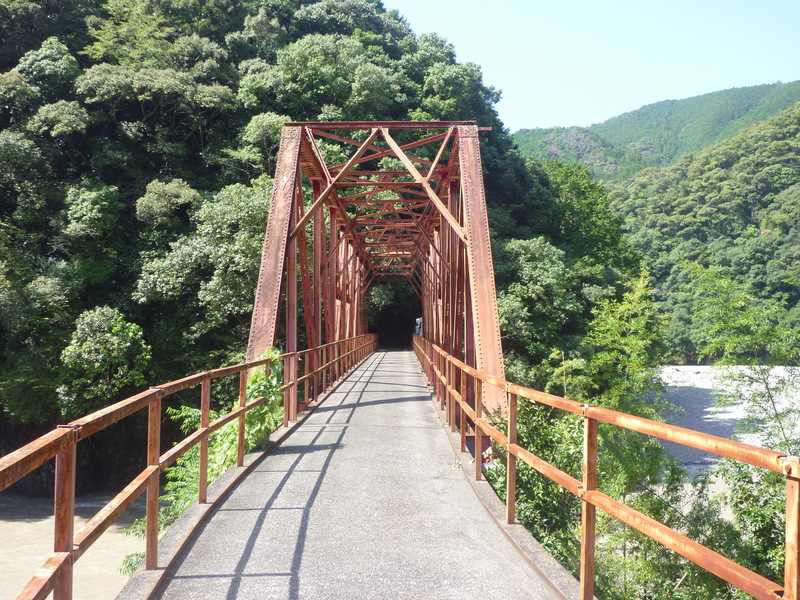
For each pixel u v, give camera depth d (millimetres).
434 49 49500
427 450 8109
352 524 4957
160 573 3699
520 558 4191
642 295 22969
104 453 24672
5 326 22156
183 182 29875
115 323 21547
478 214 10953
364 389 16438
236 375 24062
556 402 3549
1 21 32094
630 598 9555
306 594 3555
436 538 4617
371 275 43094
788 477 1684
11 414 22172
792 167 111250
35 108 30094
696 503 11469
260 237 23656
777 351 14336
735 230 102062
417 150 40406
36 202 26203
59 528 2434
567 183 51531
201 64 36156
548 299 32500
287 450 8109
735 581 1885
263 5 45969
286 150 12406
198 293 24031
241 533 4707
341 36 46625
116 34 35719
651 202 124375
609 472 11711
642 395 23766
